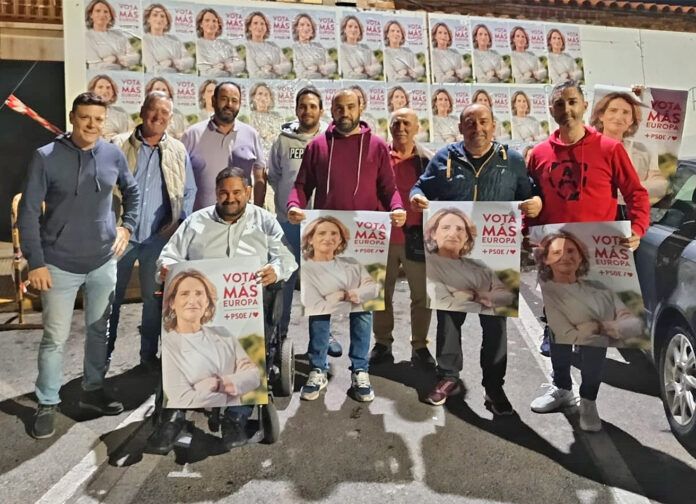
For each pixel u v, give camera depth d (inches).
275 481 107.3
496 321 130.0
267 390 112.7
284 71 241.4
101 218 123.1
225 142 159.8
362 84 249.4
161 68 228.7
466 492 104.1
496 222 125.0
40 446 119.0
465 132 125.0
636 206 117.3
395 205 133.7
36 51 226.1
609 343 118.3
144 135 145.5
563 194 121.4
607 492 104.4
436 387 139.5
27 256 115.8
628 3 279.3
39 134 247.9
